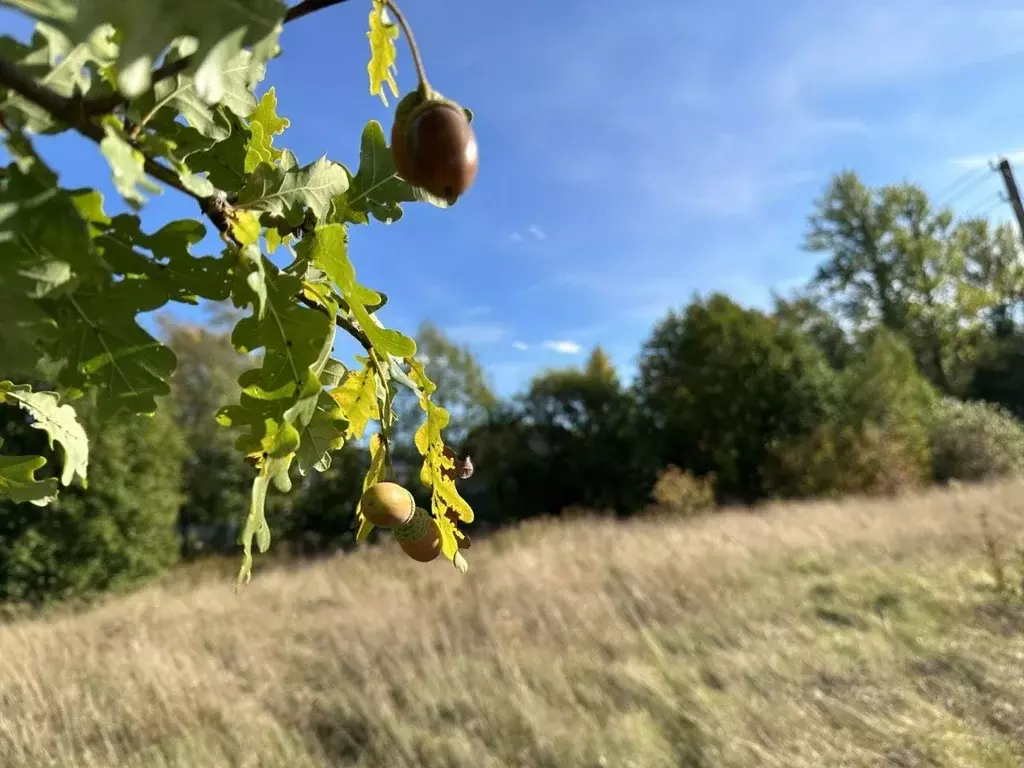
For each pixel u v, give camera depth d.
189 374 23.83
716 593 7.80
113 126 0.70
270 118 1.17
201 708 5.51
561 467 27.95
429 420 1.40
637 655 6.19
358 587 10.45
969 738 4.45
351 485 24.47
